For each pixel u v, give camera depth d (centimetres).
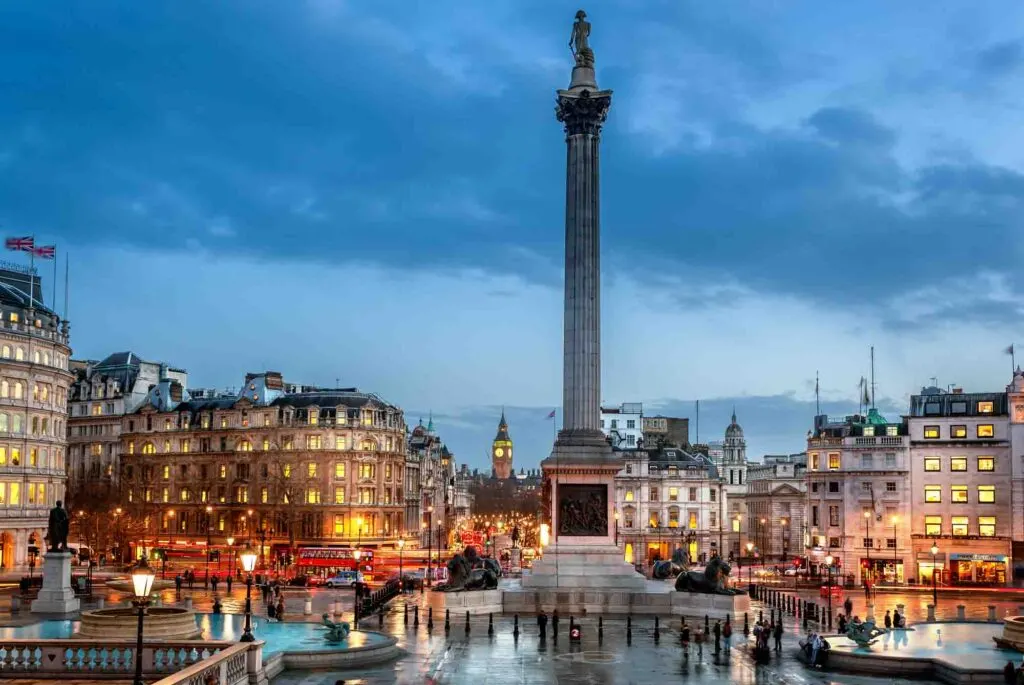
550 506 10019
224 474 19775
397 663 6278
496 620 8550
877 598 11781
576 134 10462
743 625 8331
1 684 4734
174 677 4025
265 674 5334
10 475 14412
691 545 18825
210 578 12500
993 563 14262
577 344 10150
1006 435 14512
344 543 18550
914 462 14912
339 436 19025
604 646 7062
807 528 16338
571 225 10344
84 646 4878
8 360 14525
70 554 9069
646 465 18962
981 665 6053
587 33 10844
